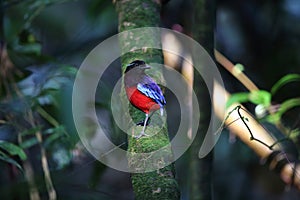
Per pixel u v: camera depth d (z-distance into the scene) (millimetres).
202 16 7203
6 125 8984
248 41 13023
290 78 8711
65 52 12070
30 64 9664
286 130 8875
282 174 9031
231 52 12984
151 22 7656
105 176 12711
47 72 9086
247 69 12914
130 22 7660
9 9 9969
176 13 11680
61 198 9086
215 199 12820
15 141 9336
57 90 8953
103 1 11320
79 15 13508
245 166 12602
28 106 8648
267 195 12594
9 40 9797
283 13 12844
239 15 13086
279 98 12664
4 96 9219
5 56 9367
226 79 11055
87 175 10297
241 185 12742
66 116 8953
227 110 8586
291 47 12875
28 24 10102
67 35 12922
